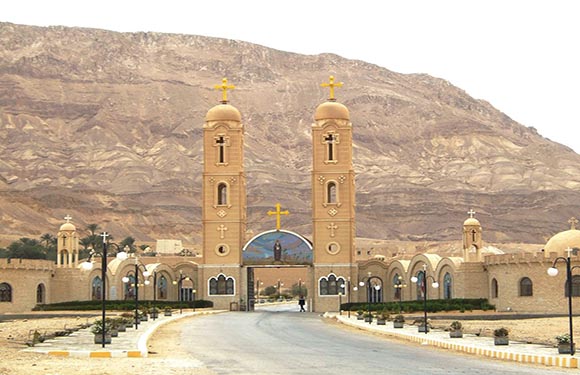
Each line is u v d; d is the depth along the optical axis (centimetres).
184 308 12356
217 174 13238
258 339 6806
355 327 8725
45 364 4766
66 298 12606
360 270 13238
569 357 5075
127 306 11788
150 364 4834
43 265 12256
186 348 5947
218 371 4509
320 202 13112
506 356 5481
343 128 13188
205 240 13162
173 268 13388
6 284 11638
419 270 12588
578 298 10406
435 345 6500
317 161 13175
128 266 12950
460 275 11644
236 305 13025
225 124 13238
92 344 6003
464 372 4562
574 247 10650
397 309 11181
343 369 4619
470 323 9012
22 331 7888
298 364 4869
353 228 13150
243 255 13212
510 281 11000
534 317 10081
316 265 13000
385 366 4800
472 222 12025
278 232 13262
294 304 18762
